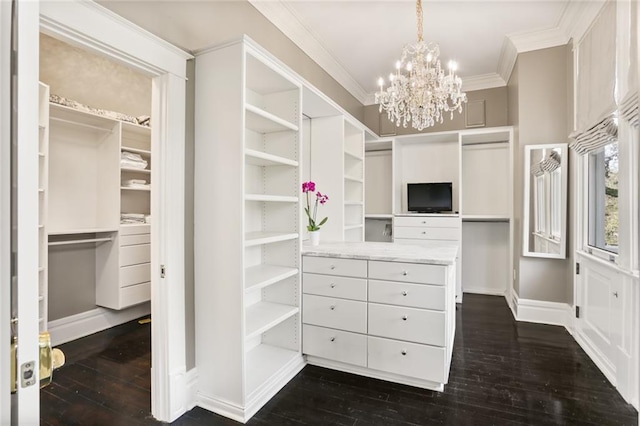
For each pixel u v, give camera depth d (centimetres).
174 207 187
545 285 344
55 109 279
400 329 220
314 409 197
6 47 49
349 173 405
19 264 51
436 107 257
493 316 366
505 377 232
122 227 318
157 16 182
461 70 417
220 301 193
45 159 254
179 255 190
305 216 350
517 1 279
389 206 505
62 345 285
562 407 196
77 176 315
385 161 509
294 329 248
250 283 200
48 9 132
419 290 215
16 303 51
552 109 335
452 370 243
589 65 267
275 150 252
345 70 412
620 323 212
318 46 347
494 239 455
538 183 342
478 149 461
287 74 228
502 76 426
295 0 274
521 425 181
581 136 280
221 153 192
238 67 187
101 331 318
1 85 48
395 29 320
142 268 338
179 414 190
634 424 180
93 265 324
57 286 296
